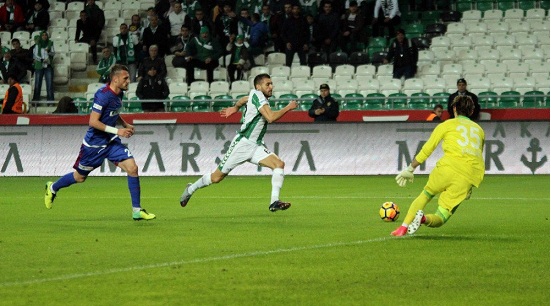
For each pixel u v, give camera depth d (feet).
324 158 135.44
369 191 104.73
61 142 140.15
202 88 157.48
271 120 71.72
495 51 163.02
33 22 180.96
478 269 46.60
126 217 75.25
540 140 130.82
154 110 146.10
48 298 39.14
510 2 177.99
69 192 105.70
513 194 99.04
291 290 41.01
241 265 48.11
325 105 134.21
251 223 69.92
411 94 146.20
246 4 175.11
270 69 161.27
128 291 40.75
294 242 57.72
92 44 174.50
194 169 137.18
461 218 73.15
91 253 52.85
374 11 169.89
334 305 37.76
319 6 173.88
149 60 148.66
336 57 165.58
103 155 71.15
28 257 51.24
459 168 56.90
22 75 165.27
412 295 39.86
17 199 96.22
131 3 185.68
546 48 164.35
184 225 68.59
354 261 49.39
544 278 44.01
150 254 52.37
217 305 37.78
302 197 96.48
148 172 138.00
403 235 60.44
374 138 134.62
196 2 172.55
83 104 150.10
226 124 136.26
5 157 141.08
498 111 131.64
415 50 156.56
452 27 171.73
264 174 135.95
